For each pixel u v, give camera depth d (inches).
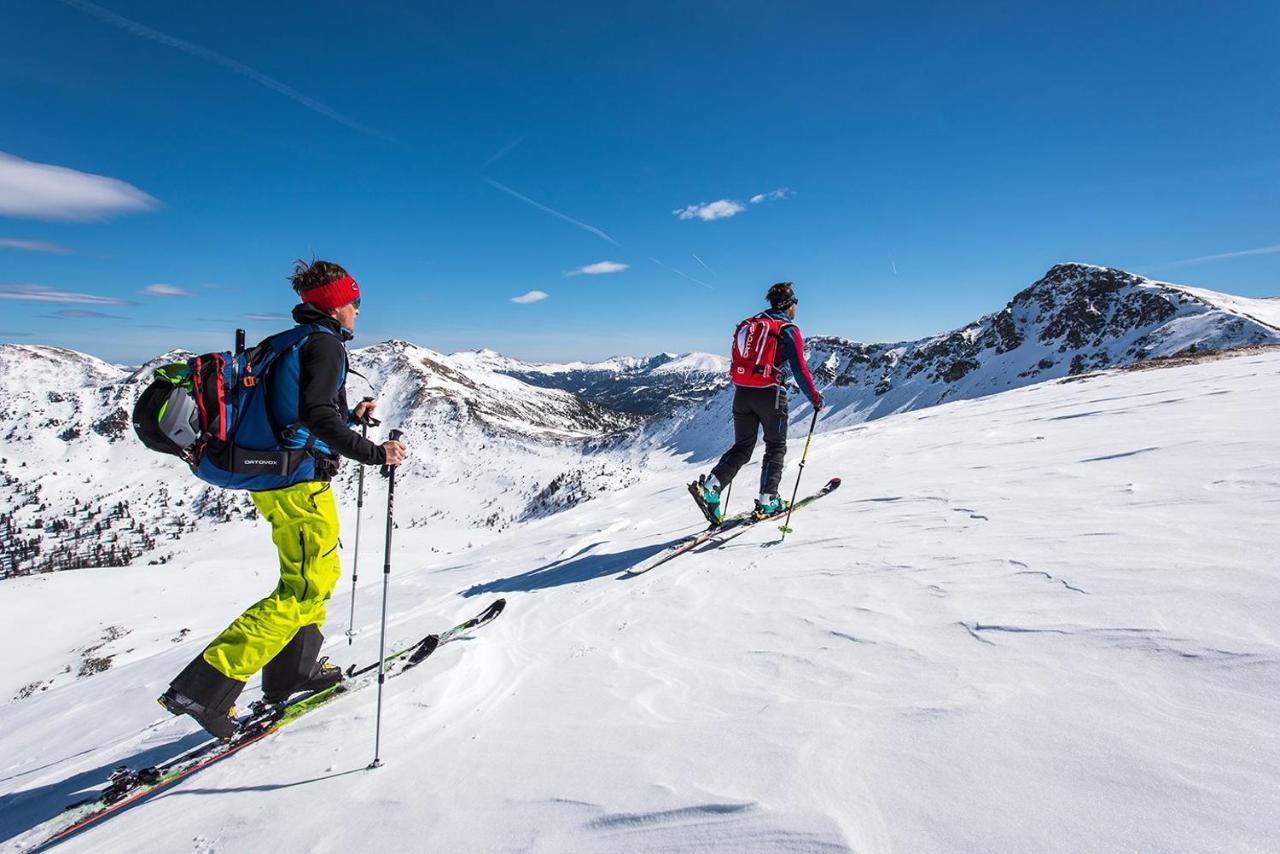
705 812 76.2
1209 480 166.4
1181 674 83.0
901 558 162.1
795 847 67.1
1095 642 96.7
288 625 123.7
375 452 120.6
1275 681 76.6
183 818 103.5
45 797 149.9
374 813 94.0
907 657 108.0
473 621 188.9
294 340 120.5
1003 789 68.9
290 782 108.4
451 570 418.3
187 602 3390.7
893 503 227.3
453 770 102.7
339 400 133.0
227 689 118.9
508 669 151.6
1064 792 66.3
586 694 125.1
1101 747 72.1
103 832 105.3
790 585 164.1
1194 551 120.9
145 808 109.8
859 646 117.4
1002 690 89.8
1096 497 175.5
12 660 2662.4
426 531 5876.0
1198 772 64.7
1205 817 58.9
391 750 114.7
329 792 102.9
